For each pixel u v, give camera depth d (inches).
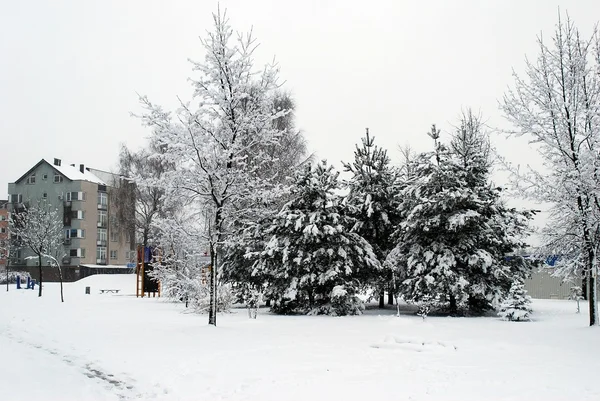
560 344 482.9
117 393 320.8
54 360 422.0
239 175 625.0
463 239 828.6
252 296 812.6
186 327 604.1
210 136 624.1
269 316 798.5
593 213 619.2
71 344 496.4
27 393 310.0
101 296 1386.6
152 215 1982.0
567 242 650.2
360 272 921.5
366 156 1011.3
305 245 860.0
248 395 304.7
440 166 861.2
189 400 301.4
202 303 830.5
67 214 2775.6
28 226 1455.5
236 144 623.8
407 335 537.6
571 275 687.7
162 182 627.5
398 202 991.0
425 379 337.4
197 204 727.1
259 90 652.1
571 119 637.9
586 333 557.3
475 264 811.4
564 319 746.8
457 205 838.5
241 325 643.5
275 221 885.8
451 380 333.4
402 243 889.5
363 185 1008.2
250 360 406.6
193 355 426.0
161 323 665.6
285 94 1368.1
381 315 832.9
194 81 623.5
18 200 2866.6
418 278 836.0
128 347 469.4
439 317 799.7
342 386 320.5
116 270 2851.9
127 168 2022.6
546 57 658.2
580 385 313.7
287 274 848.9
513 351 444.5
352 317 780.6
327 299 858.1
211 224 697.0
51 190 2817.4
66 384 339.0
